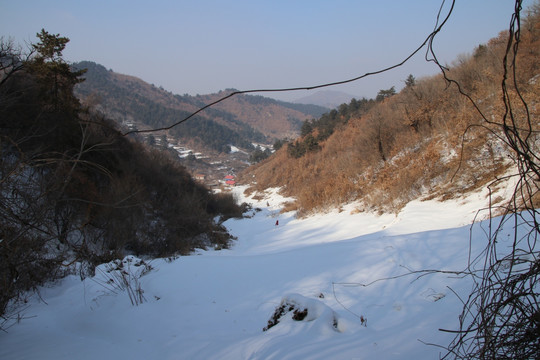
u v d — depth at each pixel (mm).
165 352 3893
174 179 28500
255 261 7781
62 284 7387
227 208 41688
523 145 1837
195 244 20922
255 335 4012
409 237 7344
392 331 3473
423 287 4699
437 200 15992
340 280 5754
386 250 6770
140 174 24016
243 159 181375
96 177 17250
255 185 82562
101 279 7285
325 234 20281
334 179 31609
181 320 4988
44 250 5281
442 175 17984
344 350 3066
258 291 5961
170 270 7496
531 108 11148
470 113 16281
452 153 18391
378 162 28172
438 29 2211
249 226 34562
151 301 5871
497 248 5422
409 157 22750
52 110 17438
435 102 25375
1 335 4789
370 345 3123
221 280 6680
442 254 5945
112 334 4707
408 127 27719
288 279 6320
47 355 3922
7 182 4020
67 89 19922
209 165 155375
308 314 3971
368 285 5281
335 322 3861
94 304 6043
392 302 4457
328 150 55969
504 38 26438
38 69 17578
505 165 13891
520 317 1938
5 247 4059
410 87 31094
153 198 23531
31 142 13148
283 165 77000
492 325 1951
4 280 4461
